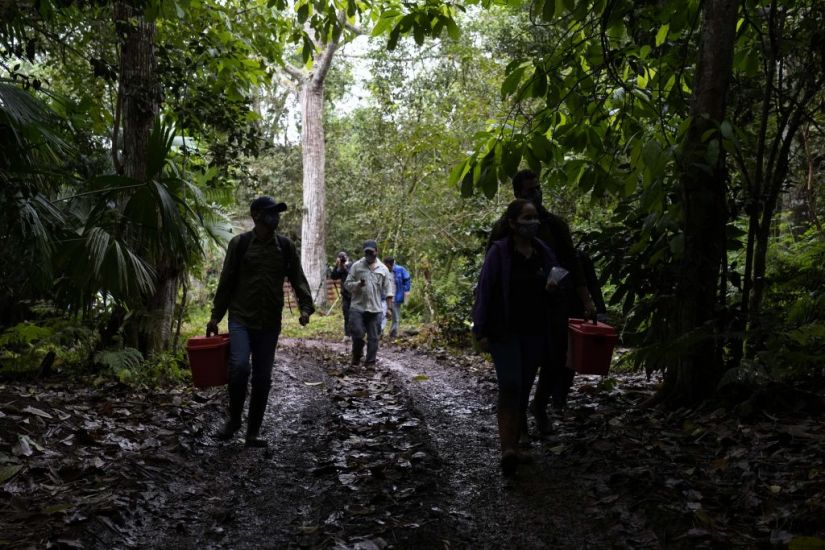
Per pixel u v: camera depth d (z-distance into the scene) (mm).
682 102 6551
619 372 7957
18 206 5746
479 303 4363
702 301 5426
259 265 5398
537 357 4492
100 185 6293
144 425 5637
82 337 7848
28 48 6230
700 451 4438
